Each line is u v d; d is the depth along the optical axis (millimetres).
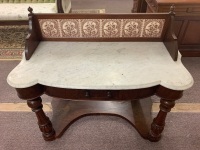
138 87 853
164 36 1092
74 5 3555
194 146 1293
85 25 1058
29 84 865
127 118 1392
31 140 1329
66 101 1526
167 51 1048
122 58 1000
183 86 848
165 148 1280
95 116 1488
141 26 1059
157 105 1562
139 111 1441
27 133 1373
